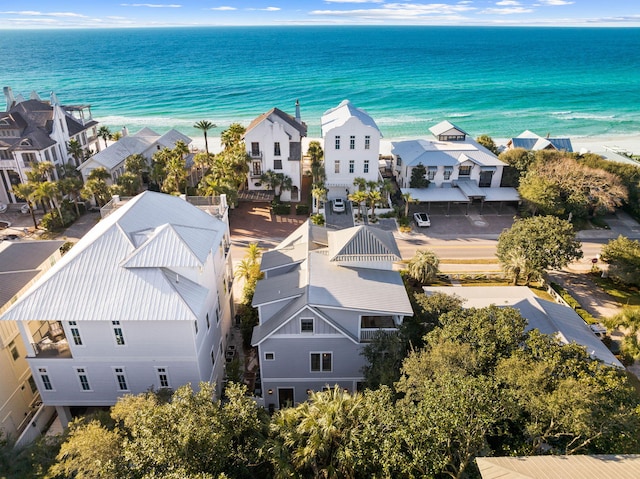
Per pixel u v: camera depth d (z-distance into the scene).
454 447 20.14
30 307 26.53
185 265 28.33
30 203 58.00
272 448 20.14
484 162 65.88
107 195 60.62
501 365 21.89
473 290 39.97
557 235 42.69
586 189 59.81
